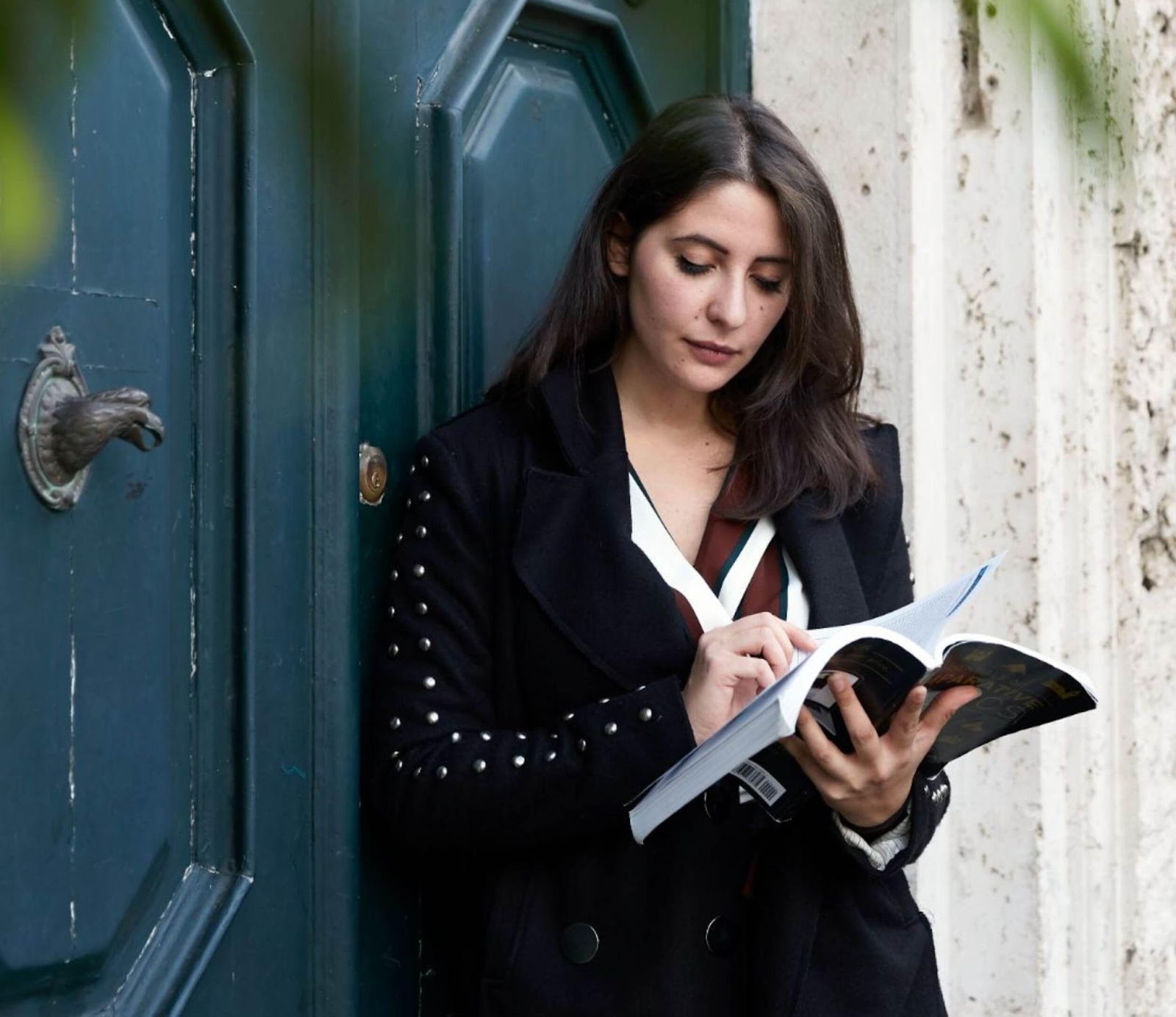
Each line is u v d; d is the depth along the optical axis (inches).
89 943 67.8
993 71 110.0
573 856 77.4
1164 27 115.3
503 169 92.7
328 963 80.7
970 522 112.3
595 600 77.8
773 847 78.4
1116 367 116.9
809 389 83.2
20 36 59.7
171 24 72.4
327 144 78.5
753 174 77.2
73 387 65.4
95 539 67.8
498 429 81.9
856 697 73.0
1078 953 116.5
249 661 75.9
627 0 101.8
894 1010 78.0
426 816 76.6
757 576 81.0
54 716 65.6
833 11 109.3
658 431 83.9
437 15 88.0
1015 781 113.3
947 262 111.2
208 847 75.7
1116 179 114.3
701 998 76.6
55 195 64.3
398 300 85.6
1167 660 121.1
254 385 75.8
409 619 79.8
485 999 76.9
